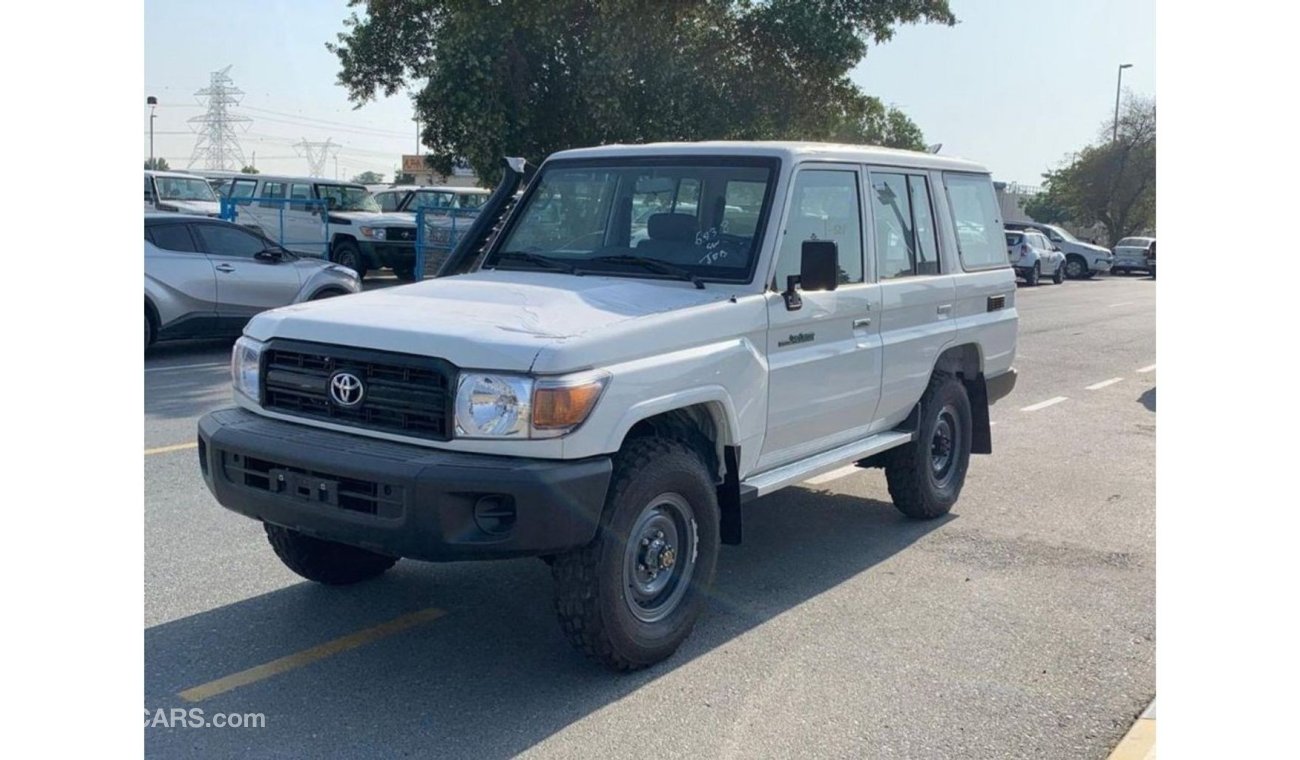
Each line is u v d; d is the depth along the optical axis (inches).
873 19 805.9
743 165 221.9
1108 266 1641.2
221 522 264.5
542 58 709.3
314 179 1011.3
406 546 164.7
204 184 1063.6
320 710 173.2
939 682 188.9
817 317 223.5
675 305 196.2
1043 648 204.7
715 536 197.2
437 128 729.6
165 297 523.2
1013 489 326.0
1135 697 184.4
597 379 170.7
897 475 276.4
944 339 272.7
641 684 185.3
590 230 234.5
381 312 187.6
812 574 244.4
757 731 169.6
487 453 168.4
